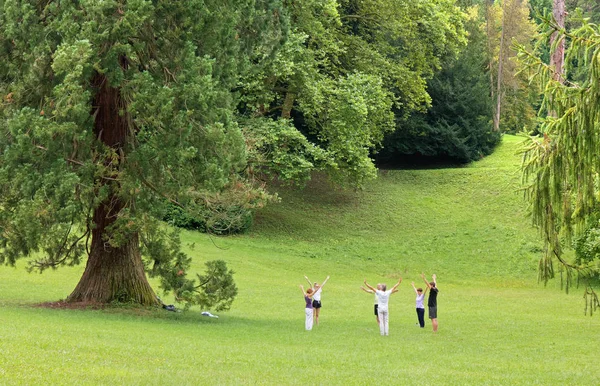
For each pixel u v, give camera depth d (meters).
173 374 10.86
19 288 24.36
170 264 21.33
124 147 19.77
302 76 36.28
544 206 12.81
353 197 47.00
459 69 52.34
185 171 18.67
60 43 18.36
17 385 8.96
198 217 21.45
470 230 41.44
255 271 32.84
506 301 29.44
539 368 14.53
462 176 49.06
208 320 20.91
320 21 37.88
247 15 21.09
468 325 22.12
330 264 36.75
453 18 42.12
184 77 18.64
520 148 12.88
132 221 19.14
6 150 17.67
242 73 22.36
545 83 12.45
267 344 16.50
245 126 35.66
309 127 39.53
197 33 19.22
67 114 17.61
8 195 18.83
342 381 11.51
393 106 49.97
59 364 10.70
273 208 44.00
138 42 18.47
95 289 21.11
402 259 38.34
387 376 12.45
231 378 10.91
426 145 51.91
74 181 17.36
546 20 12.39
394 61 42.22
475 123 52.72
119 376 10.21
